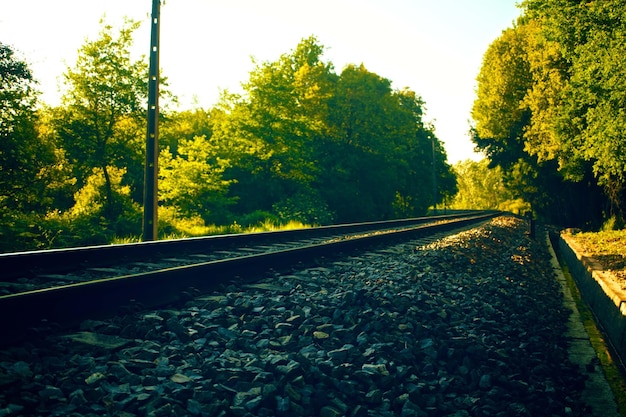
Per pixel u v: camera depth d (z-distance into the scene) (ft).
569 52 55.88
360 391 11.24
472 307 21.33
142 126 82.28
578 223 134.41
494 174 436.35
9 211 61.36
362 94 148.87
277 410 9.80
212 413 9.12
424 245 42.27
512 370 15.16
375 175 152.05
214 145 106.01
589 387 15.37
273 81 104.73
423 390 12.16
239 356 12.25
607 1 47.70
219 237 35.06
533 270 40.22
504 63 124.88
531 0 60.08
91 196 80.02
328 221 108.58
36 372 10.15
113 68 79.25
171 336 13.29
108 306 15.69
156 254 28.63
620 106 48.19
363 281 22.94
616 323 21.02
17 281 19.45
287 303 17.49
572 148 69.77
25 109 68.44
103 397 9.24
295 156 106.73
